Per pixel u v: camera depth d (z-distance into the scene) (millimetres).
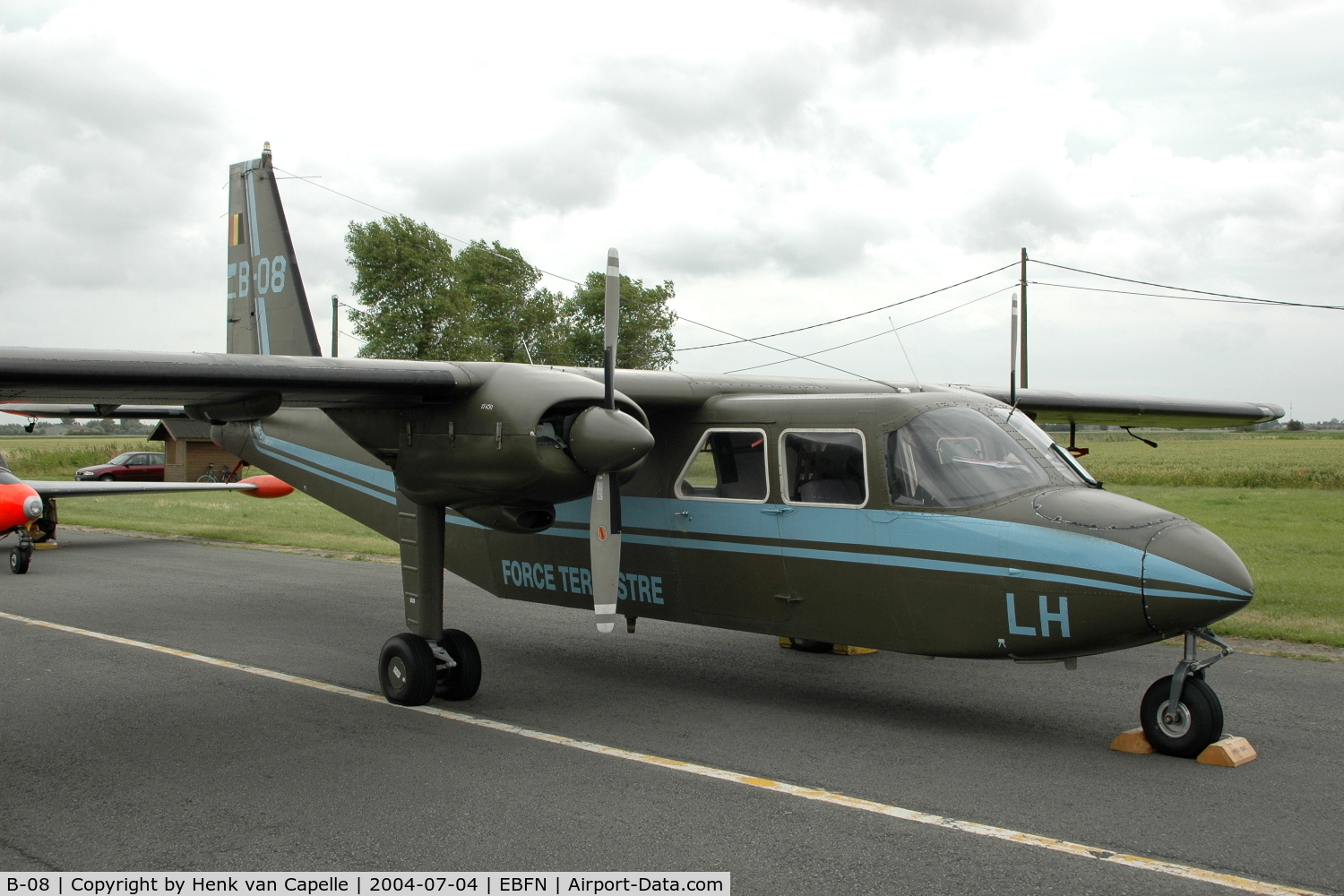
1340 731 6629
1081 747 6309
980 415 6852
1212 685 7945
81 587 12953
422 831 4867
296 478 10531
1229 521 21500
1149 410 11445
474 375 6859
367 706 7312
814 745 6320
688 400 7719
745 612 7559
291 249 10742
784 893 4180
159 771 5805
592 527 6844
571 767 5875
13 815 5094
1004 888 4227
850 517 6867
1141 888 4223
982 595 6305
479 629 10406
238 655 9023
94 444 72188
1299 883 4270
